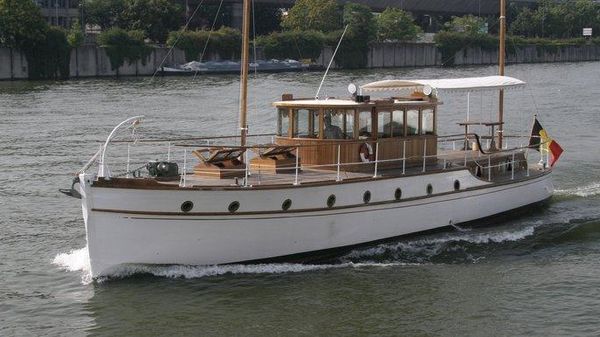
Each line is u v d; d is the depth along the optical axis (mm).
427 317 40844
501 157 60094
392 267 47531
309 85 184000
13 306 42031
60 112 131750
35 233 56312
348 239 47750
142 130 110750
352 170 49625
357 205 47438
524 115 126938
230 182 44281
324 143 48812
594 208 63250
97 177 41062
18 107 139250
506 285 45312
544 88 180750
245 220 43844
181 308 41125
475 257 49938
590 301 43062
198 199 42375
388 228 49594
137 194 41344
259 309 41188
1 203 65812
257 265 45312
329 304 42000
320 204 45875
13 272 47344
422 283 45281
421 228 51750
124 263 42688
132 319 40062
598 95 161250
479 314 41344
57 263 49000
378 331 39219
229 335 38531
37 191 70750
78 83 199625
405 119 52406
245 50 48781
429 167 53312
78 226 58281
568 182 74000
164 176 44531
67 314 40844
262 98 154250
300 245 46000
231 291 43000
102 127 113375
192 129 112000
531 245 52875
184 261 43531
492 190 56688
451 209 53562
